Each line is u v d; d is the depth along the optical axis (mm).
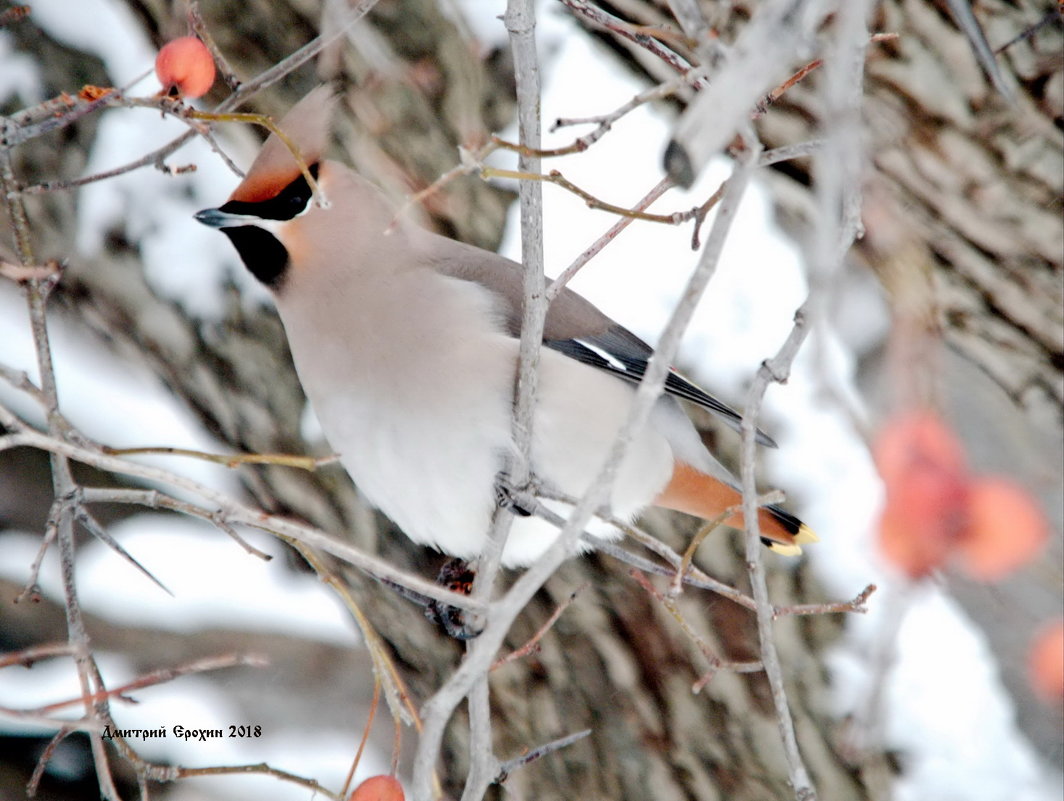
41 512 11508
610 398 7777
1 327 11094
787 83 6348
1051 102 8094
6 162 6461
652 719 9195
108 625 11125
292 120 7727
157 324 9664
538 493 6855
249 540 11703
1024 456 8875
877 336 8555
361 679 11406
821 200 4547
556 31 9430
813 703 8703
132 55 9492
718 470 8406
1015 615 8492
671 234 9320
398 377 7484
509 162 9242
